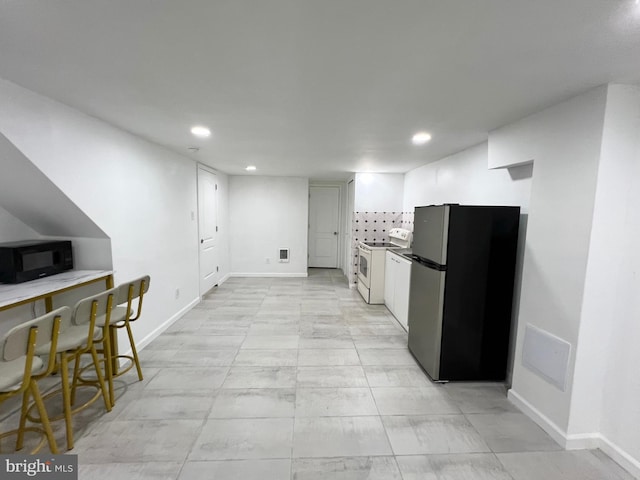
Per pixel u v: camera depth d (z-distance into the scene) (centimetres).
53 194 211
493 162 248
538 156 201
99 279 238
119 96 186
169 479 156
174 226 365
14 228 238
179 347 304
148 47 130
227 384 241
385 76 154
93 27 115
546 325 195
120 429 190
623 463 167
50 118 194
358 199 521
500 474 162
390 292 420
